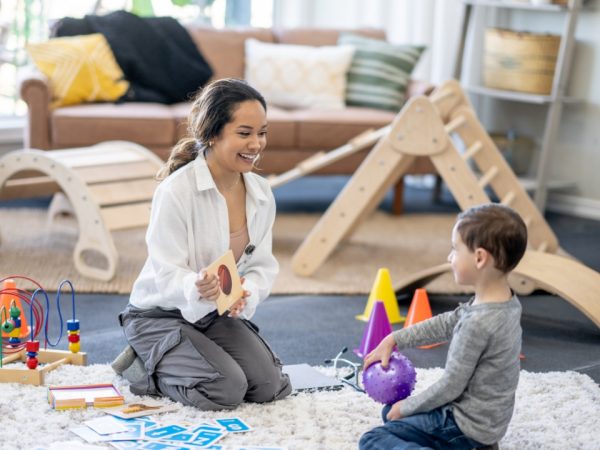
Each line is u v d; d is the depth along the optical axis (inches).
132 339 90.7
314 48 195.3
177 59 188.2
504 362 72.0
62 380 91.2
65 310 118.6
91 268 131.7
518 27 208.5
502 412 72.8
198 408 85.3
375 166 136.3
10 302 103.7
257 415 84.4
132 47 184.9
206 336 88.9
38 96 163.5
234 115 84.5
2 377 90.3
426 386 94.1
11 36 199.3
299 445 78.0
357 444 79.1
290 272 141.5
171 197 85.7
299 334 113.6
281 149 175.9
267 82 192.7
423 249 158.6
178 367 86.6
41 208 174.7
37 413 82.7
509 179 144.3
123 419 82.0
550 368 105.0
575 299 109.8
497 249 71.3
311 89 191.3
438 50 214.7
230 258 84.0
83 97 174.9
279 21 220.7
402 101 193.0
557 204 200.1
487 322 71.4
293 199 198.1
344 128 175.8
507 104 210.4
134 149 147.9
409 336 78.5
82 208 130.0
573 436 83.0
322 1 219.8
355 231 154.0
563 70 183.9
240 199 90.5
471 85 216.7
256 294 88.6
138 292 91.2
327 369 99.1
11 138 195.3
